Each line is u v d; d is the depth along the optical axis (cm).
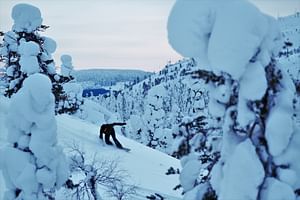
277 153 741
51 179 1394
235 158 753
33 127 1384
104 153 2498
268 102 752
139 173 2297
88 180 1599
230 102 782
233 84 768
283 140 733
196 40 758
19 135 1395
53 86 2395
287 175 754
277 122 730
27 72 2312
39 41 2545
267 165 766
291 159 762
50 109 1393
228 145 793
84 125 3191
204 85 840
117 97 11681
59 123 2950
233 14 707
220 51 714
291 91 766
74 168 1617
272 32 738
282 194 742
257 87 720
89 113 4434
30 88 1368
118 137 3123
